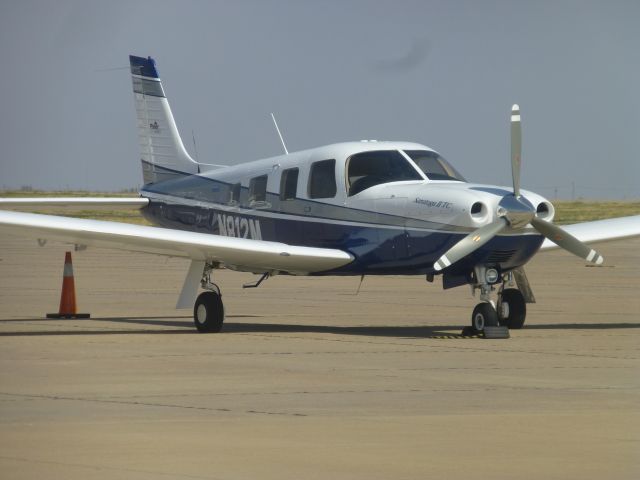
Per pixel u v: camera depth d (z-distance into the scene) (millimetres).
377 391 36125
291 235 60312
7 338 52719
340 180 57281
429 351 47406
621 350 47969
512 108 52312
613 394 35688
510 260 52844
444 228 52062
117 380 38469
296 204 59812
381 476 24438
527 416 31609
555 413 32125
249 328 59156
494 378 39219
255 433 29016
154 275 109000
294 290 91312
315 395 35281
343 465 25422
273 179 61719
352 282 101625
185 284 57156
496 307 57188
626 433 29156
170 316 67375
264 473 24656
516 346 49469
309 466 25328
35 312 69000
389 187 55312
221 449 27047
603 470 25000
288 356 45594
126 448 27141
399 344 50219
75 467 25156
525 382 38219
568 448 27250
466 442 27938
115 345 49719
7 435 28672
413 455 26453
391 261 55000
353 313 69750
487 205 51156
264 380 38531
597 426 30125
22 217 52344
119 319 65188
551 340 52031
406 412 32188
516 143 52219
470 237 50969
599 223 63281
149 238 53594
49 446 27344
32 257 141750
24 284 94312
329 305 76188
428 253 53156
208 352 47000
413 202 53562
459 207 51375
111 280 101438
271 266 57625
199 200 68438
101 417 31266
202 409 32625
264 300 80750
